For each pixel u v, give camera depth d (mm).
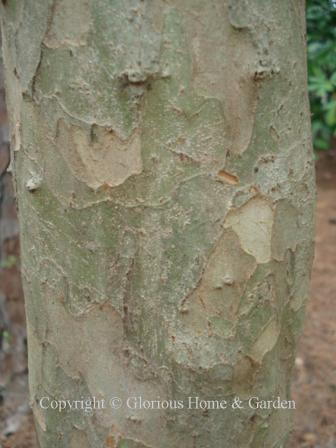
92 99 271
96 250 288
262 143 283
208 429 303
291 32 284
